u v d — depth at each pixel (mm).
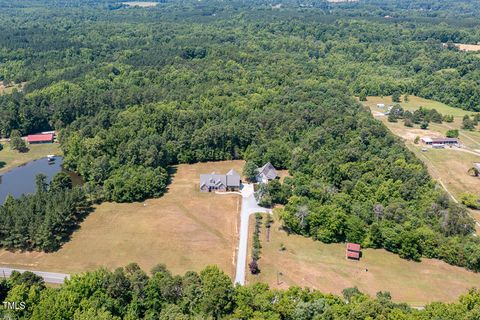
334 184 164250
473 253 125312
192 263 125312
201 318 93625
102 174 170625
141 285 103062
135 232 140375
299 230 140250
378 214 140500
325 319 95250
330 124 198750
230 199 162500
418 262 129125
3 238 132250
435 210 143125
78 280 102375
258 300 101062
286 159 185875
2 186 174750
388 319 94062
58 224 135000
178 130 199750
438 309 98500
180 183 174750
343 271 123938
